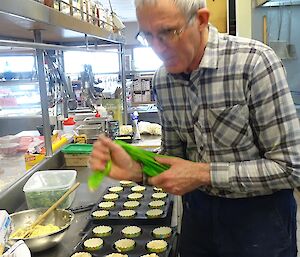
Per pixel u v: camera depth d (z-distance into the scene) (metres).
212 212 1.38
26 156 2.07
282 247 1.31
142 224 1.48
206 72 1.21
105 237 1.37
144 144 2.69
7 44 1.27
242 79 1.17
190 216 1.48
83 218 1.57
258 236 1.31
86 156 2.32
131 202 1.68
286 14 3.70
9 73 4.05
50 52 3.02
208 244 1.44
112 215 1.53
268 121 1.15
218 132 1.26
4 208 1.58
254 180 1.16
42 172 1.80
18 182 1.75
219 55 1.20
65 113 3.47
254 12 3.88
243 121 1.21
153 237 1.36
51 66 3.01
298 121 1.15
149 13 1.04
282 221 1.31
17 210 1.67
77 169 2.29
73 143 2.64
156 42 1.07
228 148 1.26
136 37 1.27
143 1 1.03
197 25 1.10
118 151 1.21
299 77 3.32
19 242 1.11
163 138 1.52
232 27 3.89
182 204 1.60
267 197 1.30
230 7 3.84
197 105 1.28
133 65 7.61
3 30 1.98
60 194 1.61
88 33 2.33
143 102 5.34
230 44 1.20
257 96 1.16
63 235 1.33
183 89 1.31
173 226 1.50
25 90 4.07
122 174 1.23
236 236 1.35
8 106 4.06
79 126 3.05
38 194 1.58
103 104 3.64
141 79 5.39
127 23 9.34
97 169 1.18
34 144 2.34
